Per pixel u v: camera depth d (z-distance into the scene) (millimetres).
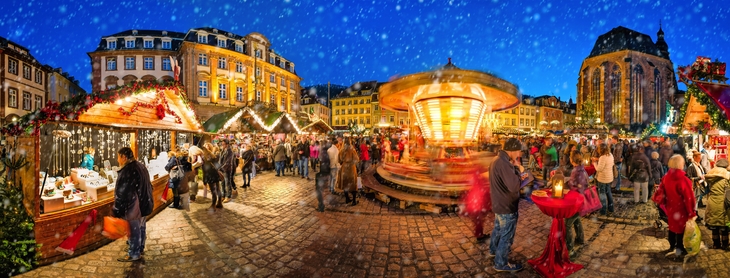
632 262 4297
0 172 4141
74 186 5328
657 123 62031
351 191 7664
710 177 4695
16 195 4129
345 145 7828
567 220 4426
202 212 6953
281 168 12914
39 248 4215
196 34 39438
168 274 4066
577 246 4859
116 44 42500
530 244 4988
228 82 41031
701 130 9906
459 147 8109
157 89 7676
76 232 4508
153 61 42469
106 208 5074
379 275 4066
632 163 7504
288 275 4062
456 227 5863
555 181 3928
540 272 3998
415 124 9633
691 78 7613
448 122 7816
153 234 5492
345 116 72312
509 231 4035
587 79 69250
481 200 5156
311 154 14539
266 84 46031
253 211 7051
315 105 70000
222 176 7391
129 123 6969
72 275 4020
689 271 4012
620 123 62844
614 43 68625
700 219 6070
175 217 6543
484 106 8211
